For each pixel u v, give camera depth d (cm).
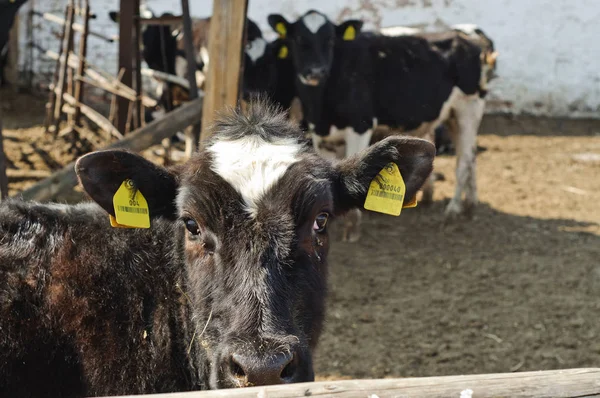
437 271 330
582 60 723
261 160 152
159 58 542
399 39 409
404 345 258
